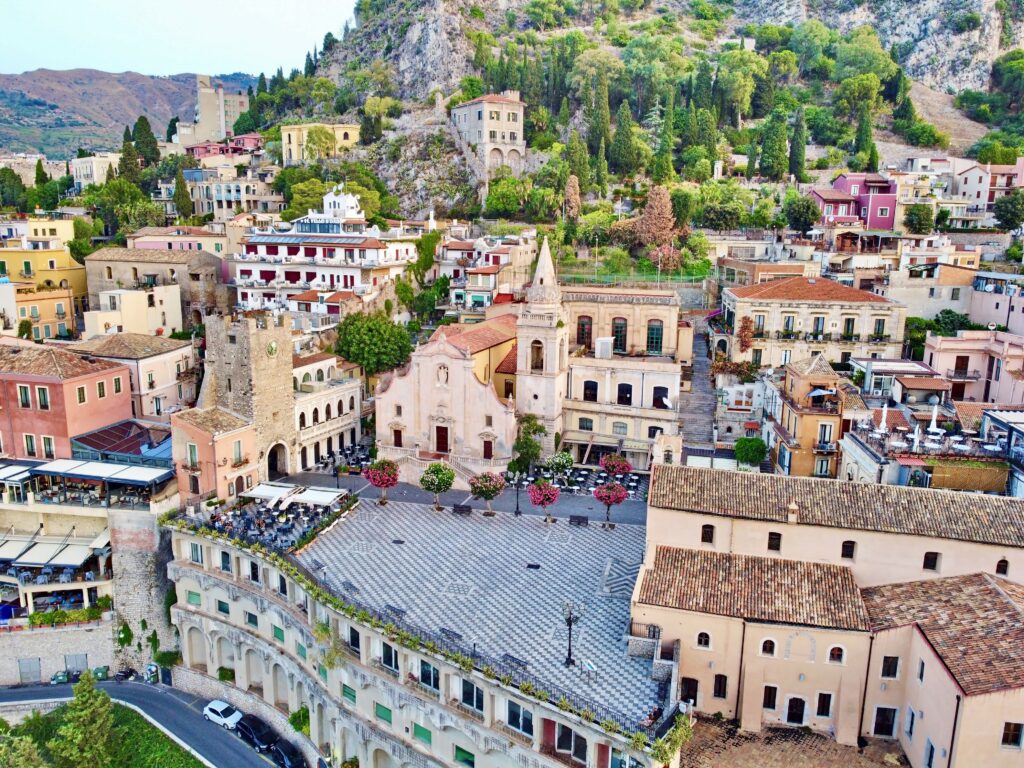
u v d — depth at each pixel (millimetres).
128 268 132250
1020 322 91312
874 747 49125
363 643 55125
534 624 55688
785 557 54156
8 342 97312
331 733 60000
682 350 104875
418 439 90812
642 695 47406
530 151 186125
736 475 57094
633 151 172125
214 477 75125
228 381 81688
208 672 71438
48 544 75812
